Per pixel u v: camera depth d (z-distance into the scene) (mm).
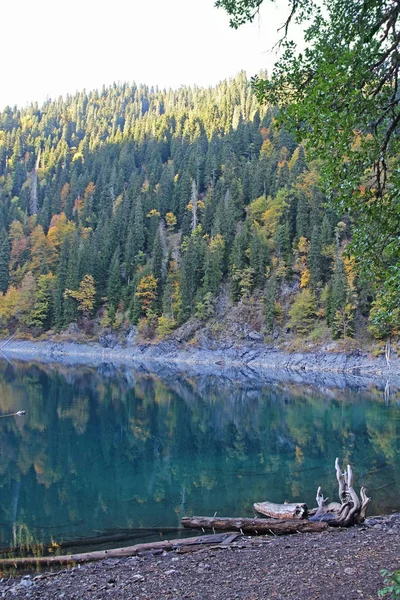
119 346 89250
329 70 5871
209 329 81188
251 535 11336
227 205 102125
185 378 56938
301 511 11883
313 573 7707
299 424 28781
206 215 103188
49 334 96062
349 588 6750
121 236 108938
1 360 73688
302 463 19297
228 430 26797
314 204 83750
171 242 107812
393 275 6375
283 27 7309
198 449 21953
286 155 116500
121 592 7676
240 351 76688
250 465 19000
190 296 86562
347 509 11688
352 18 6715
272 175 105250
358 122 6051
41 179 171375
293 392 44906
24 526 12305
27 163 182875
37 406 33438
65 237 113312
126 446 22375
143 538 11336
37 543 11133
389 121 6508
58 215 134125
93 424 27656
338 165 6293
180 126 170250
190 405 36031
